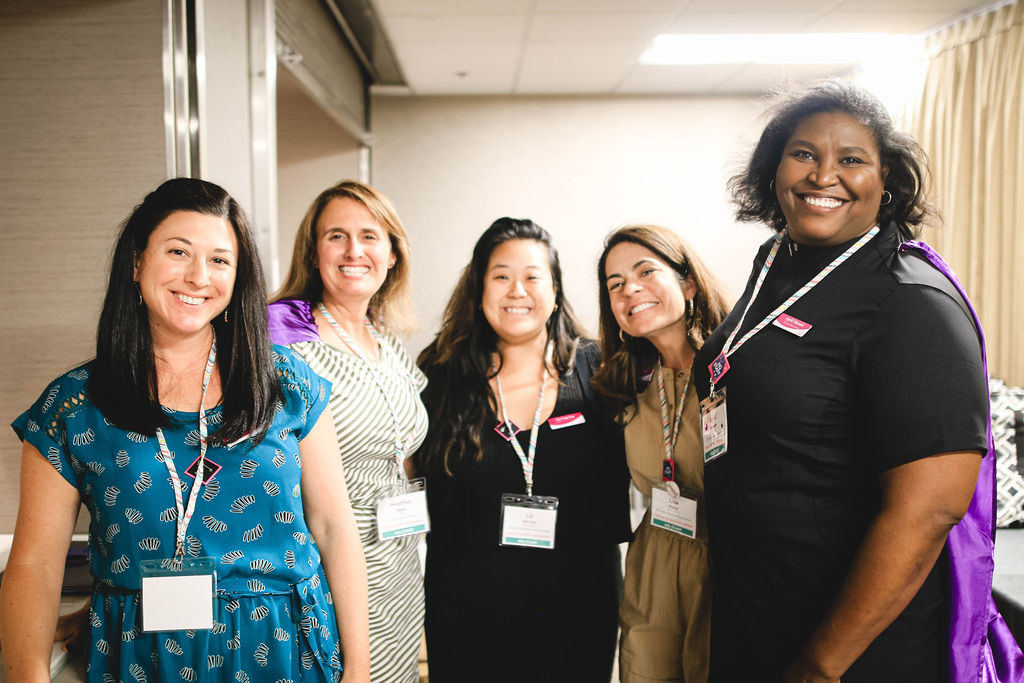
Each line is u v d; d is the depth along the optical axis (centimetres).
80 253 186
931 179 120
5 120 184
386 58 461
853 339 112
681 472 163
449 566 175
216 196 114
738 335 132
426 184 562
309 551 122
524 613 170
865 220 117
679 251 168
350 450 153
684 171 563
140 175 185
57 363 188
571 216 566
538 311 179
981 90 384
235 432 111
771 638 125
